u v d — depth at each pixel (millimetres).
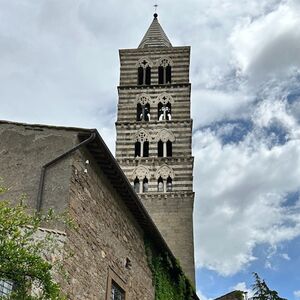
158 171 49312
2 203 10805
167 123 51844
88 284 17125
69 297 15477
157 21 60438
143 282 23688
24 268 10297
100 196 19266
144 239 24781
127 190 20938
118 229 20969
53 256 14805
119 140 51250
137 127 51844
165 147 50781
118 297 20438
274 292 39844
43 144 17688
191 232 46188
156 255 26328
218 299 39719
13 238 10172
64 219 14242
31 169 17203
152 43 57094
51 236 14281
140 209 22500
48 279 10648
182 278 29141
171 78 54750
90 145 18094
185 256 44844
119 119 52344
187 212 47281
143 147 51031
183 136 51156
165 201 47844
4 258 9945
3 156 17688
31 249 11922
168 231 46281
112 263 19734
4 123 18391
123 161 50000
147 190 48625
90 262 17531
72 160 17094
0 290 11758
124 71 55281
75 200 16859
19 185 16953
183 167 49469
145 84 54719
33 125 18125
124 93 53938
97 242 18406
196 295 31578
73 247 16203
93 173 18781
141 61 55812
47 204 16344
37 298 10609
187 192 48188
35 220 11055
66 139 17656
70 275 15711
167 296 26969
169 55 55875
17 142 17922
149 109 53156
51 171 17000
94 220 18344
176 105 52906
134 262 22688
